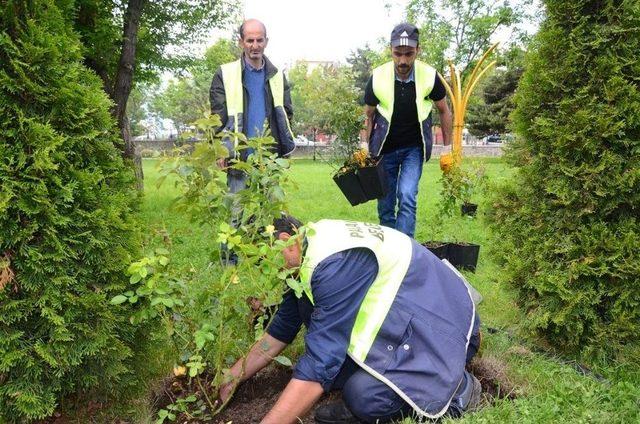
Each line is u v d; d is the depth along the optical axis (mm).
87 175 2387
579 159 3443
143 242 2879
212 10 10445
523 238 3789
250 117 4941
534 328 3619
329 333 2436
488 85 30281
